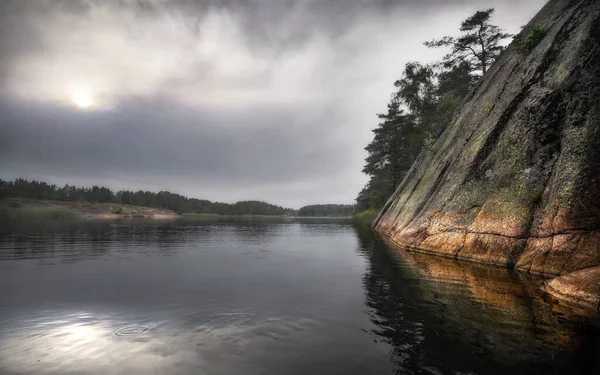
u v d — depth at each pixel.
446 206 13.77
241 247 17.00
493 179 11.67
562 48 11.47
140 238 21.64
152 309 5.75
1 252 13.52
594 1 10.90
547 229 8.70
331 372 3.44
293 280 8.41
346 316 5.36
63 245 16.38
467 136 15.69
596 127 8.17
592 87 8.95
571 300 6.14
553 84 10.88
